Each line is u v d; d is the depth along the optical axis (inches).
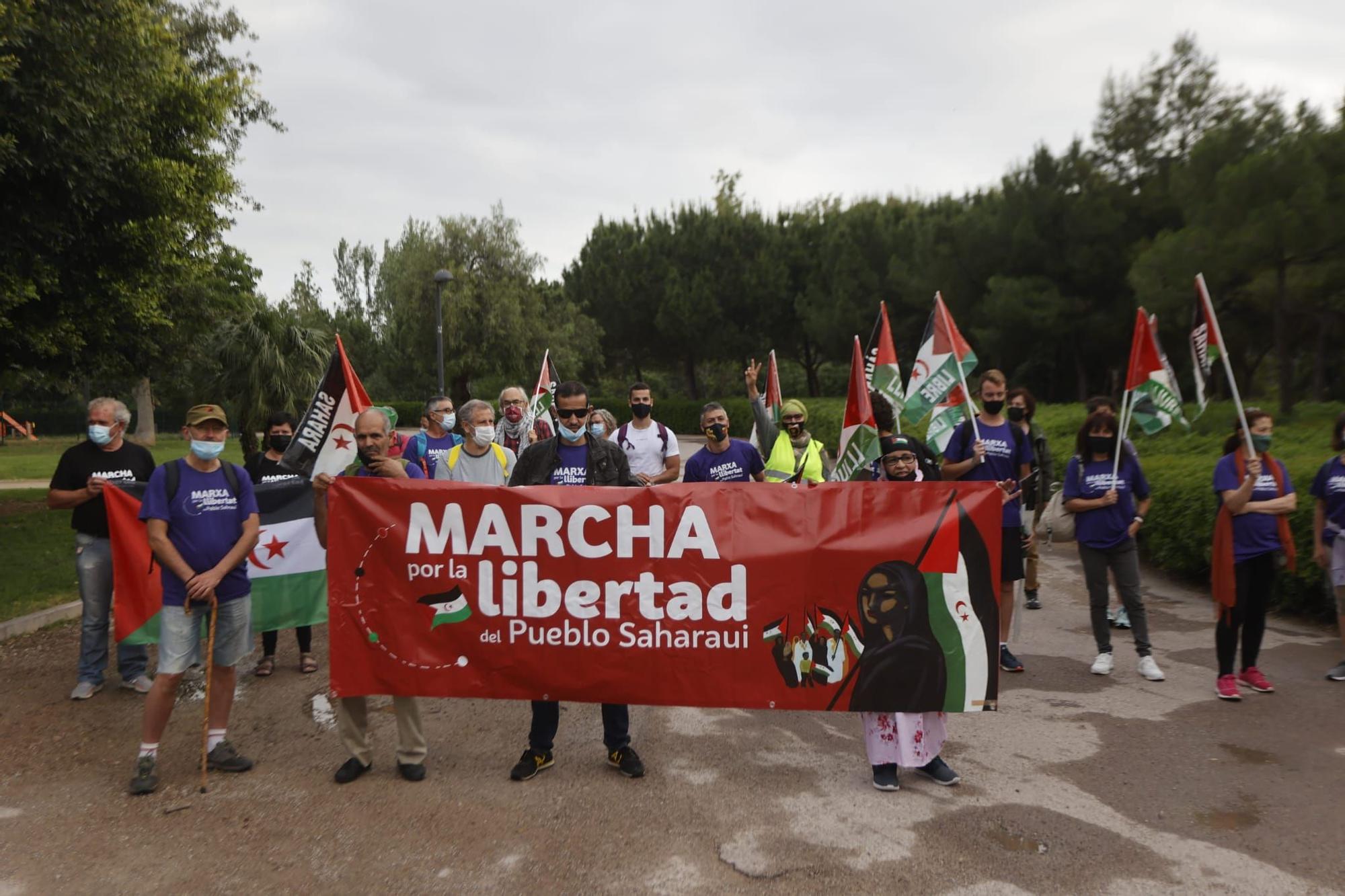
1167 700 225.8
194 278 628.7
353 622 183.8
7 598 336.5
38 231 433.1
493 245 1681.8
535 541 181.6
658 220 1930.4
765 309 1752.0
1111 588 360.8
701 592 179.2
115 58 451.5
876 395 230.4
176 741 204.7
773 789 176.6
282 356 751.1
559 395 194.7
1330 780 177.2
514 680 182.5
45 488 810.2
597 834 157.6
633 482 277.0
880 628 176.6
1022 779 179.9
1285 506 222.4
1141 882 140.9
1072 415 599.8
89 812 167.2
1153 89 933.2
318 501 190.7
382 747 200.7
